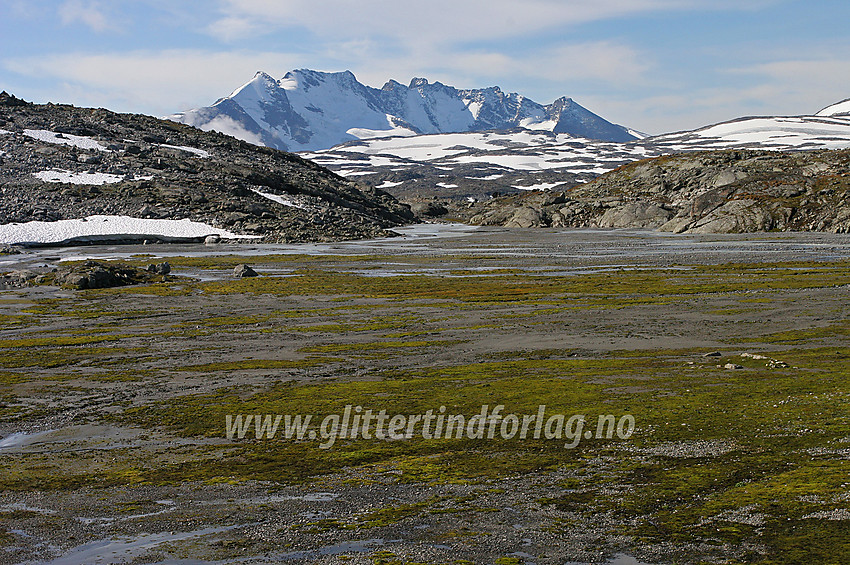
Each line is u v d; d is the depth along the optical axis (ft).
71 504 91.20
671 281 323.37
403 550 75.87
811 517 77.87
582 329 210.79
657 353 172.55
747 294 274.36
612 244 559.38
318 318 244.42
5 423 128.77
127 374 164.55
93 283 330.75
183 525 84.07
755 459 96.84
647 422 114.93
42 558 76.23
